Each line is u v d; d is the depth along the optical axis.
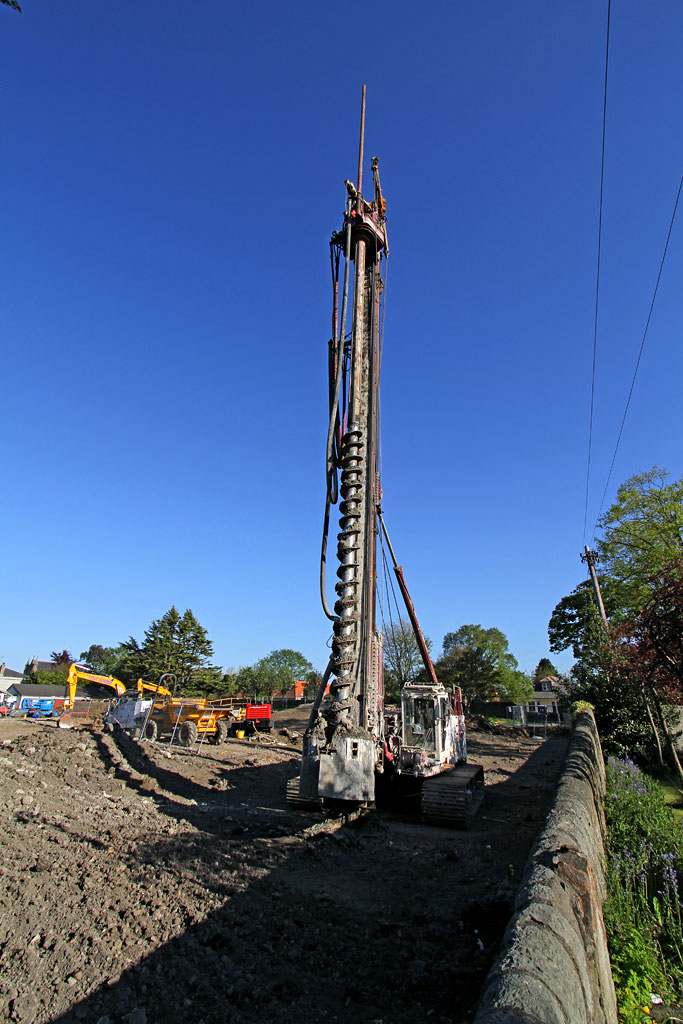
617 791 10.67
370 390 11.31
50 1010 4.42
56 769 15.48
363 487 10.73
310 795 9.27
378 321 12.07
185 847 8.54
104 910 6.14
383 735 12.44
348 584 10.22
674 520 24.83
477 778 15.23
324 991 4.84
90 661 112.31
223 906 6.39
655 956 4.68
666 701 17.48
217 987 4.80
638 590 24.47
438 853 9.48
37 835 8.90
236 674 67.81
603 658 22.42
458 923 6.27
